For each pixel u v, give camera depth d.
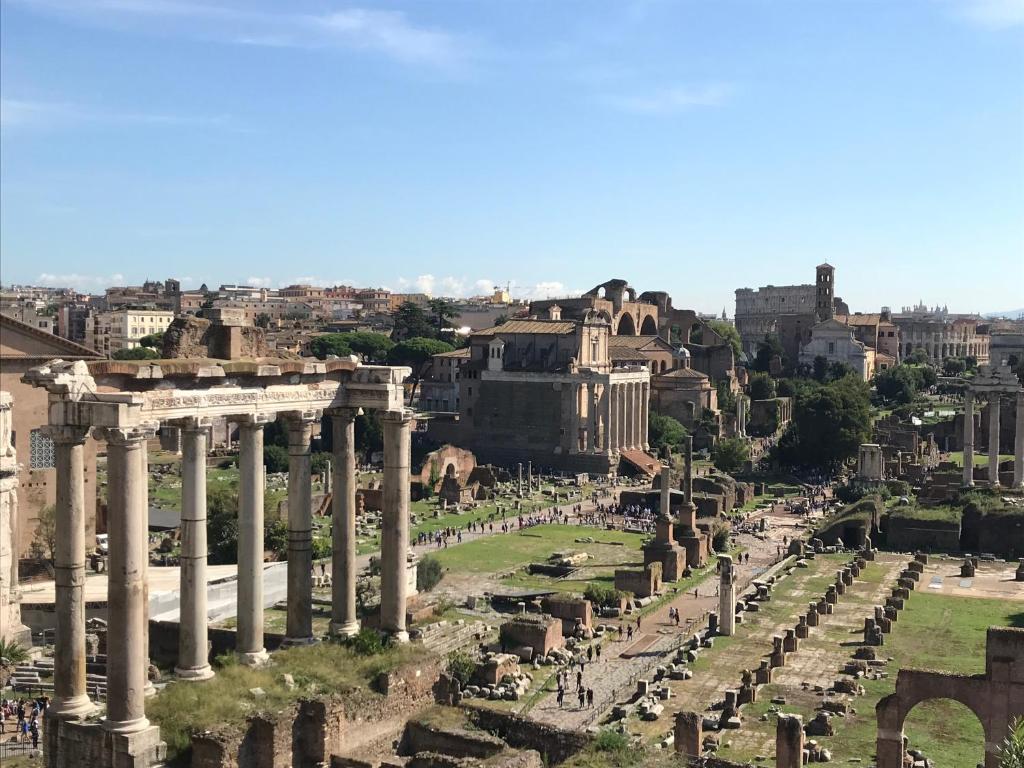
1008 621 84.56
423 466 162.62
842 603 92.38
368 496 140.50
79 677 37.22
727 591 82.50
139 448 36.62
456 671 66.19
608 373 188.88
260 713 38.97
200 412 41.31
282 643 48.25
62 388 36.16
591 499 162.38
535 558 115.12
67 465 36.59
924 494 140.00
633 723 60.41
